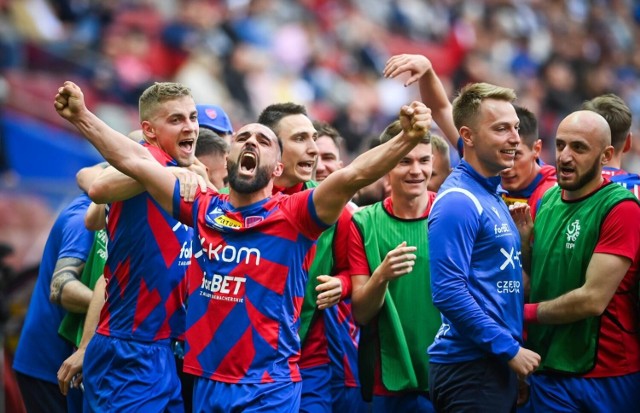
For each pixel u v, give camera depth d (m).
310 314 11.47
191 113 11.02
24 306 14.89
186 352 10.02
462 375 10.14
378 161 9.32
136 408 10.38
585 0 44.91
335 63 34.28
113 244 10.61
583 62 38.81
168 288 10.58
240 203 10.04
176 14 31.55
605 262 10.12
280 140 11.06
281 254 9.82
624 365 10.48
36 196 18.89
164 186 10.01
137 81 27.50
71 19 30.38
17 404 14.38
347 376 11.96
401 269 10.61
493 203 10.28
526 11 41.72
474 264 10.10
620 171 11.62
